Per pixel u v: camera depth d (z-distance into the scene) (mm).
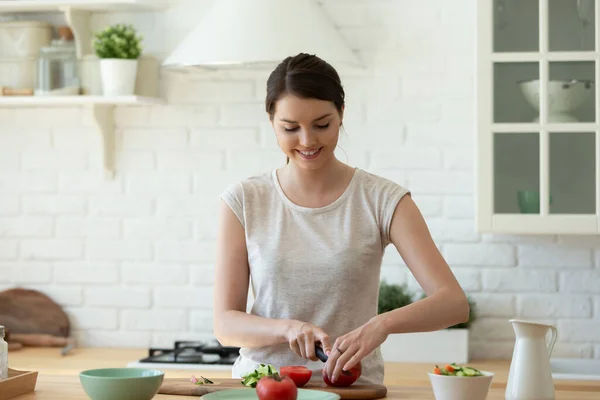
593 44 3406
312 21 3518
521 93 3438
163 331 3938
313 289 2270
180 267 3924
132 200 3949
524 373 1946
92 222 3980
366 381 2213
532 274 3721
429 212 3768
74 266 3994
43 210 4016
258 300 2334
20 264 4031
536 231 3412
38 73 3781
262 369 2049
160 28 3934
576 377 3285
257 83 3867
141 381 1853
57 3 3750
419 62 3760
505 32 3443
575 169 3410
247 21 3482
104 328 3979
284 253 2285
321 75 2178
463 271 3750
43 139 4012
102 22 3955
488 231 3438
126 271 3961
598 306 3697
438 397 1898
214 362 3480
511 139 3439
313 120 2178
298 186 2344
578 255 3703
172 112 3916
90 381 1854
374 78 3781
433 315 2135
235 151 3883
